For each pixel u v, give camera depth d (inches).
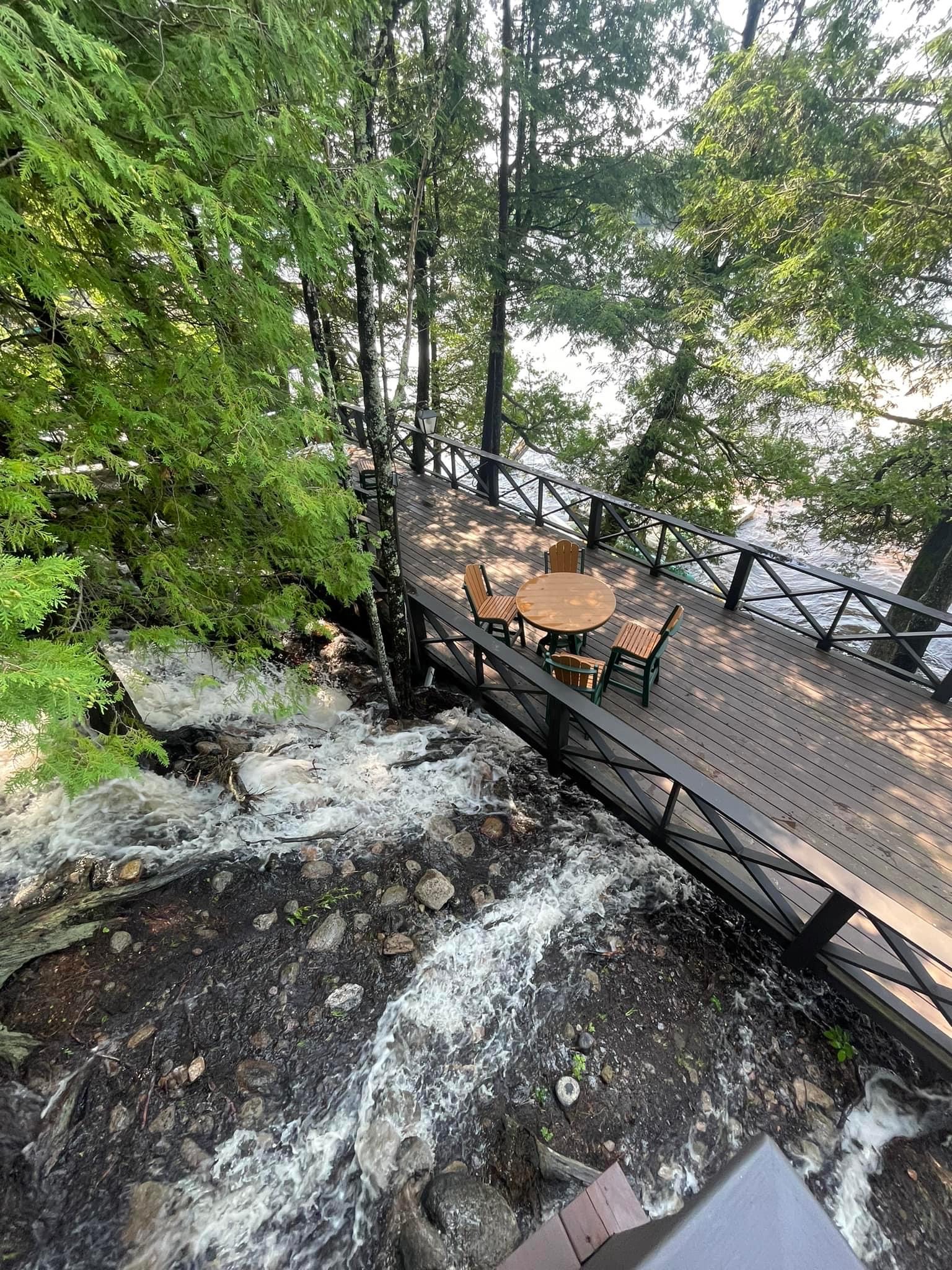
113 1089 90.3
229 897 121.9
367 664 209.0
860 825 121.2
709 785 104.7
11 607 52.9
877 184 205.6
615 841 140.4
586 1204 52.3
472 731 177.5
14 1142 82.5
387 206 108.3
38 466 76.1
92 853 126.4
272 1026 101.3
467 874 131.1
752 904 110.0
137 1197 81.0
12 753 142.1
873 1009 94.3
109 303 81.1
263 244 97.0
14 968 100.9
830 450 304.0
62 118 58.1
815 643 179.3
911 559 323.0
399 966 112.0
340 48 94.9
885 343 232.7
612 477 392.2
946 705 152.3
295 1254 79.2
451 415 474.6
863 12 198.1
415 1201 82.9
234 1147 87.3
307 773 156.5
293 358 110.0
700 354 306.0
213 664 179.9
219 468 106.5
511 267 316.5
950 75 187.9
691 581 215.5
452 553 240.7
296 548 132.6
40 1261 75.4
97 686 66.1
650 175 289.3
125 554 115.1
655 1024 104.8
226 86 77.0
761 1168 27.7
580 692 131.9
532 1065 98.7
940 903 105.9
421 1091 95.1
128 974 104.7
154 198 72.0
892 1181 87.7
